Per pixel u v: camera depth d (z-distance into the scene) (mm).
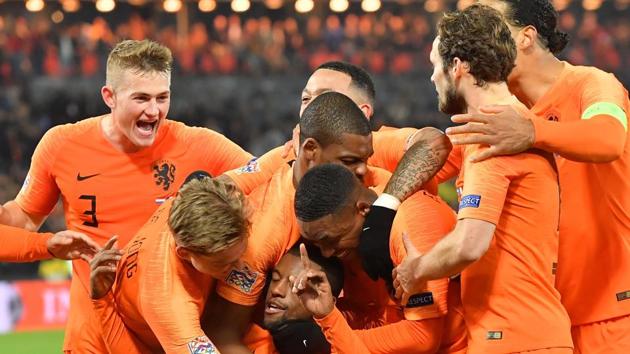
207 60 33531
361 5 39531
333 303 6516
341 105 6809
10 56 31531
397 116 31719
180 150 8414
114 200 8297
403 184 6758
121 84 7988
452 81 6512
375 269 6688
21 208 8570
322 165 6598
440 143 6902
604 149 6234
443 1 38500
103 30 34562
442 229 6777
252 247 6719
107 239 8297
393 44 36812
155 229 6902
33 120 30000
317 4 38875
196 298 6641
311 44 36531
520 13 7078
